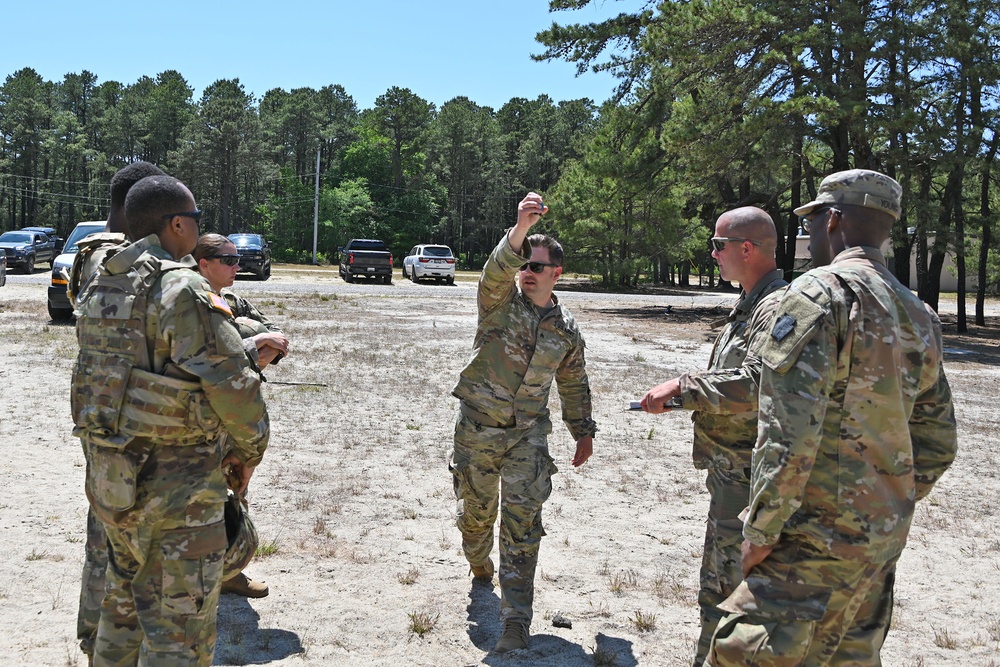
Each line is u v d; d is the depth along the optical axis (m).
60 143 101.56
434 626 4.07
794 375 2.47
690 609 4.44
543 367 4.03
